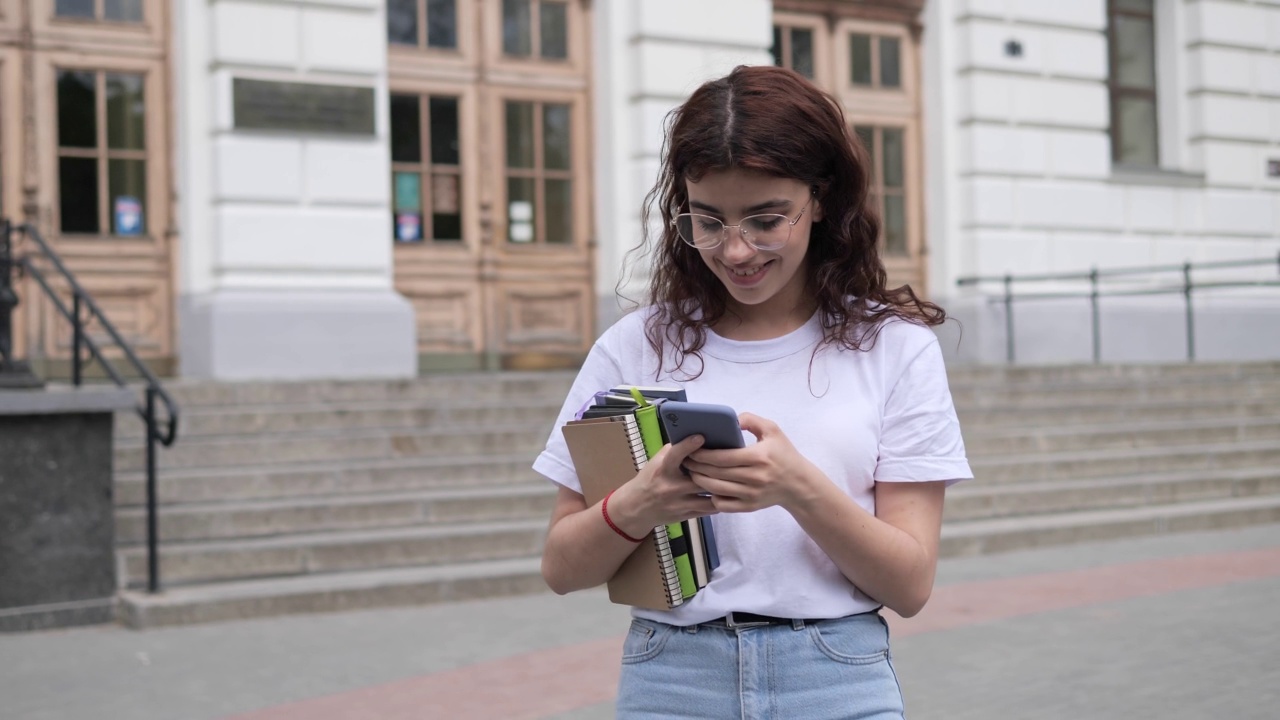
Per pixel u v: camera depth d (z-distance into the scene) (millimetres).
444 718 4621
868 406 1878
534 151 11227
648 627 1938
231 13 9586
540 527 7332
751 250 1801
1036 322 13078
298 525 7133
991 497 8523
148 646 5754
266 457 7742
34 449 6105
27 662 5484
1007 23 13086
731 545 1866
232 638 5902
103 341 9492
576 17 11391
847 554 1739
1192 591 6637
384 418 8344
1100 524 8367
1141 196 13828
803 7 12641
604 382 2039
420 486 7844
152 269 9688
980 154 12930
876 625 1901
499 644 5762
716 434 1674
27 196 9344
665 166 2018
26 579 6078
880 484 1888
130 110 9688
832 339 1911
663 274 2012
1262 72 14633
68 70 9516
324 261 9883
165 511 6914
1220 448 10023
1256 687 4797
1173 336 13812
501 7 11125
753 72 1858
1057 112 13305
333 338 9742
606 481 1848
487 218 10961
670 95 11234
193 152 9641
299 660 5488
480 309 10945
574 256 11312
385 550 6953
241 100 9625
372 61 10070
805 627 1857
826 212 1910
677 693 1891
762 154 1769
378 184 10086
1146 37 14625
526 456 8359
